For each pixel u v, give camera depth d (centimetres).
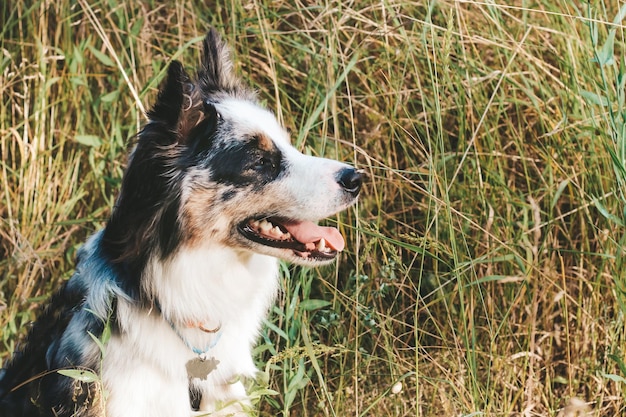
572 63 415
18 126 472
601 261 409
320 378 346
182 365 329
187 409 333
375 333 413
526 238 399
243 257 335
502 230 423
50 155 470
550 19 459
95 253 331
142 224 316
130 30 497
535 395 388
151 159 314
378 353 418
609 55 360
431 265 434
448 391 397
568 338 386
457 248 419
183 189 316
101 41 512
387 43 450
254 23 495
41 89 471
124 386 316
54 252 445
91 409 312
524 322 413
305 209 319
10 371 351
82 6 472
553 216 435
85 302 324
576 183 404
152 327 321
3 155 480
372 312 390
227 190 320
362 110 465
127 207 320
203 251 324
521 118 455
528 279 390
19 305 428
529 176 450
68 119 486
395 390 361
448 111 458
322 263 326
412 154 456
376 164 451
